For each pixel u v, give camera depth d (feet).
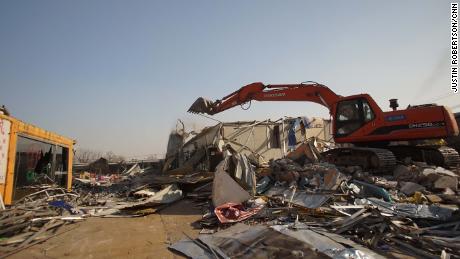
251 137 65.26
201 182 36.17
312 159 37.78
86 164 111.96
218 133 63.82
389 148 37.83
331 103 40.37
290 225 17.48
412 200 24.02
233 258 13.47
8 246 16.83
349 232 16.37
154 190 35.17
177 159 77.77
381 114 35.68
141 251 15.72
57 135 40.70
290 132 67.05
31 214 21.76
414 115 33.68
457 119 50.52
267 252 13.64
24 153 31.55
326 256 12.75
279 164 34.35
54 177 39.93
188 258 14.49
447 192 26.55
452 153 35.91
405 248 14.30
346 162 37.50
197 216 23.81
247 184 27.43
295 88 42.91
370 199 23.17
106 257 14.96
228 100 45.21
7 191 27.48
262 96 43.91
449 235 15.84
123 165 109.60
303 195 25.36
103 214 25.31
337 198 23.81
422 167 31.76
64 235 19.01
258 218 21.02
